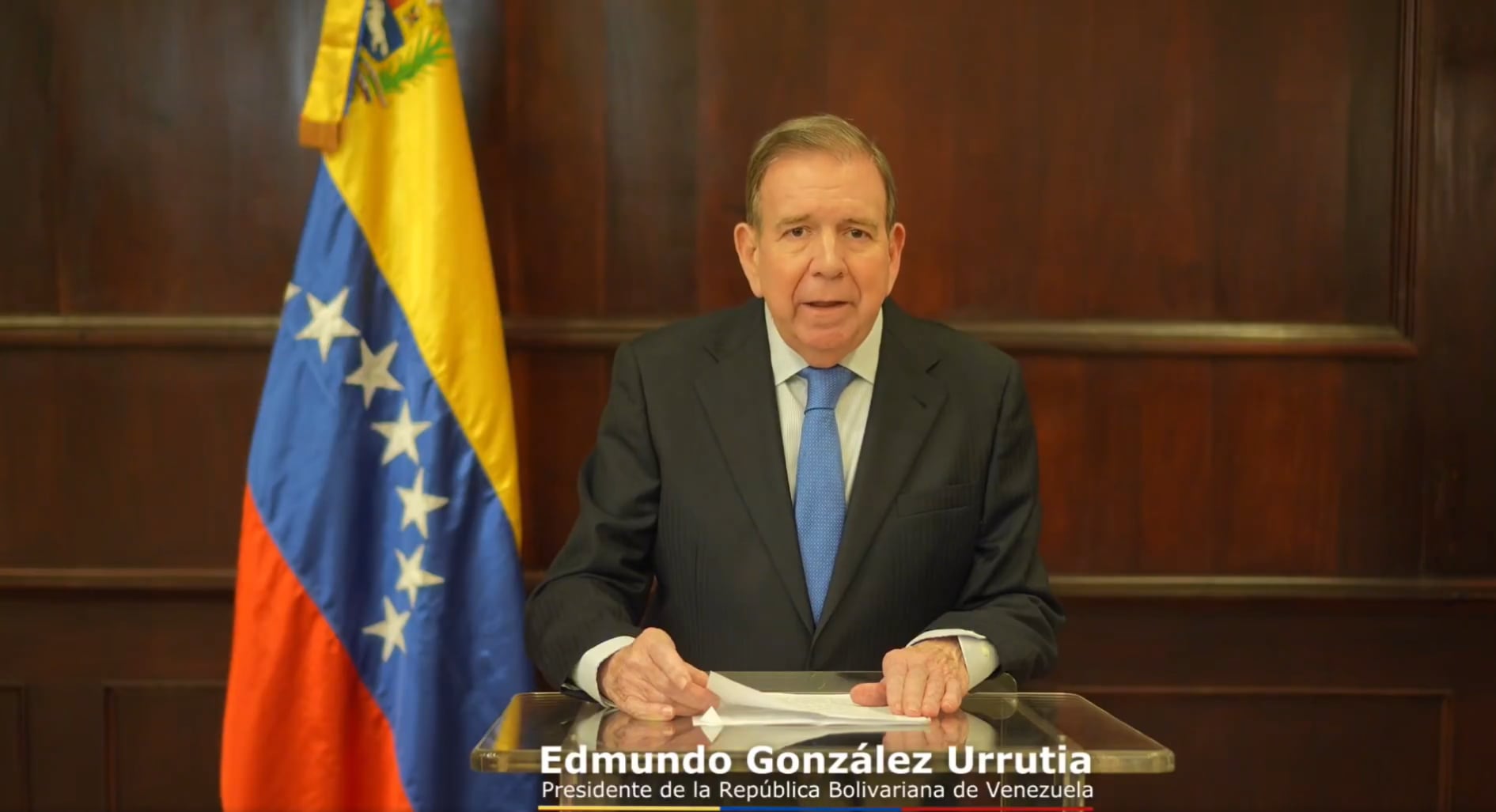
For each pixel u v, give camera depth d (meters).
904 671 1.34
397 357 2.23
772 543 1.66
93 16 2.50
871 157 1.60
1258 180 2.55
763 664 1.65
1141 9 2.53
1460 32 2.51
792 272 1.57
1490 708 2.60
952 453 1.73
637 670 1.34
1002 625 1.58
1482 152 2.52
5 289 2.53
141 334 2.50
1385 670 2.60
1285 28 2.53
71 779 2.58
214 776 2.58
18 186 2.52
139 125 2.52
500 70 2.53
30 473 2.55
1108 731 1.17
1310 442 2.58
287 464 2.18
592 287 2.55
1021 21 2.53
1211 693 2.60
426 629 2.18
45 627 2.57
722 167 2.54
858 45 2.53
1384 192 2.55
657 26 2.53
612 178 2.54
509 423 2.26
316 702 2.16
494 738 1.16
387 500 2.22
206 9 2.51
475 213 2.26
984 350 1.86
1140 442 2.58
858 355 1.76
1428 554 2.58
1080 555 2.59
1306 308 2.56
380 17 2.23
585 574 1.72
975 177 2.54
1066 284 2.55
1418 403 2.57
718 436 1.73
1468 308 2.54
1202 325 2.55
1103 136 2.54
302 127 2.16
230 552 2.56
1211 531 2.58
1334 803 2.62
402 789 2.16
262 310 2.54
